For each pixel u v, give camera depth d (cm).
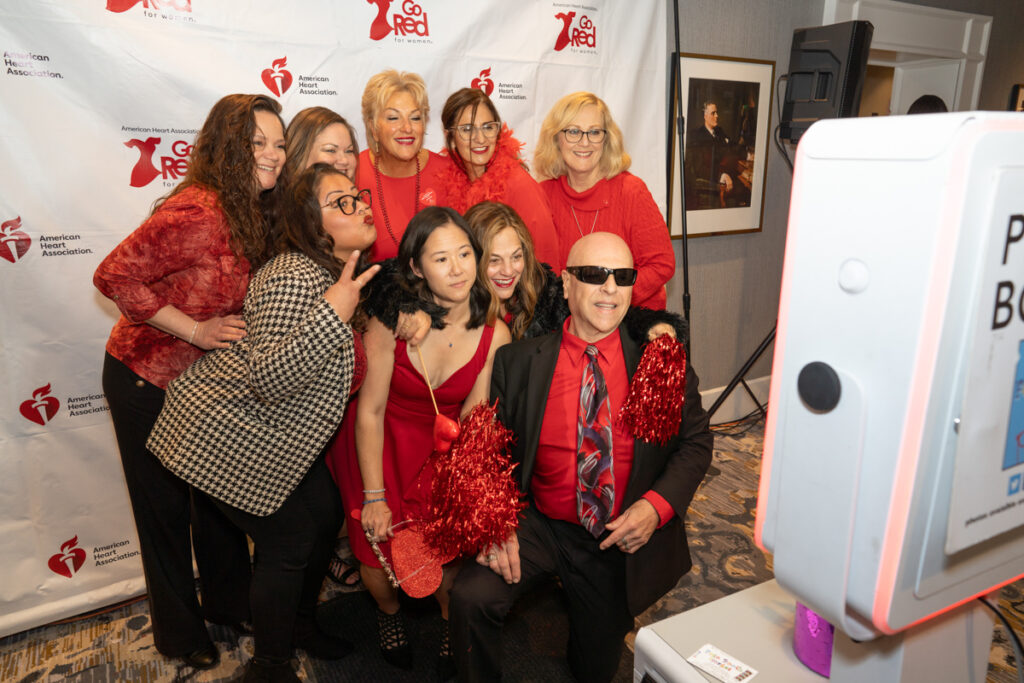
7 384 206
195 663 197
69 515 221
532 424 159
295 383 140
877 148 55
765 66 333
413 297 162
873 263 57
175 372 172
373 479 174
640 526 151
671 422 155
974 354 55
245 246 167
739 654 90
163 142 212
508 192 224
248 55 218
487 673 150
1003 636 198
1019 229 54
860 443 59
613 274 149
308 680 193
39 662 203
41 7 190
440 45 248
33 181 198
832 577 64
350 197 153
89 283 211
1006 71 433
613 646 175
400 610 214
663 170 311
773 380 68
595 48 280
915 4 374
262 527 160
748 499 288
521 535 162
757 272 365
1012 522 64
